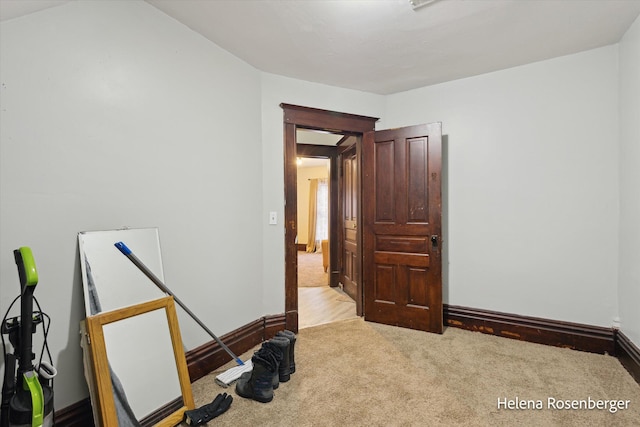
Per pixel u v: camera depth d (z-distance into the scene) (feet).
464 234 10.02
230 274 8.08
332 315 11.55
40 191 4.64
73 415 4.95
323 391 6.43
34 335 4.59
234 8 6.32
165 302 5.81
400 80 10.07
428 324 9.78
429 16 6.66
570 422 5.47
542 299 8.87
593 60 8.16
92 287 4.98
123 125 5.70
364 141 10.97
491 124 9.53
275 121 9.51
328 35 7.38
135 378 5.08
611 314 8.05
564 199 8.57
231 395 6.34
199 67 7.24
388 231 10.43
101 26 5.38
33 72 4.54
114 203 5.57
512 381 6.79
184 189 6.87
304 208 32.68
